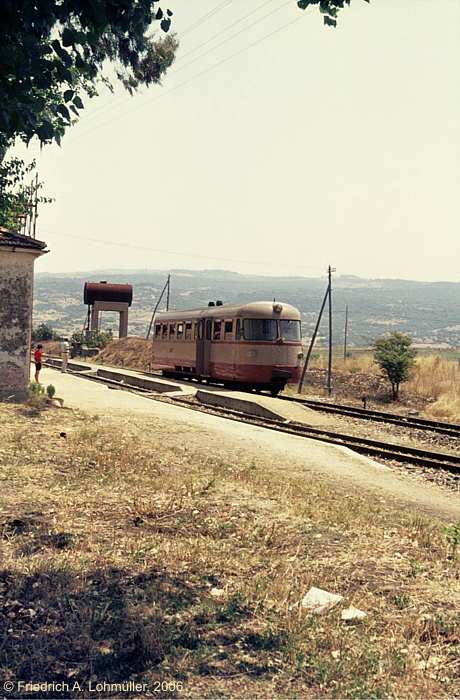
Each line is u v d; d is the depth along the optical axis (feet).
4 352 63.21
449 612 19.43
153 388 111.45
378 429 74.79
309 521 29.30
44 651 16.60
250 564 22.91
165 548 23.95
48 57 23.91
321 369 137.90
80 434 48.06
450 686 15.38
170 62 28.04
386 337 115.75
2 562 21.81
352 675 15.61
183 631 17.52
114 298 221.46
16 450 41.09
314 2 23.06
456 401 98.94
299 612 18.80
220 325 104.42
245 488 35.94
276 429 67.51
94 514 28.45
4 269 63.00
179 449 48.06
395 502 40.14
